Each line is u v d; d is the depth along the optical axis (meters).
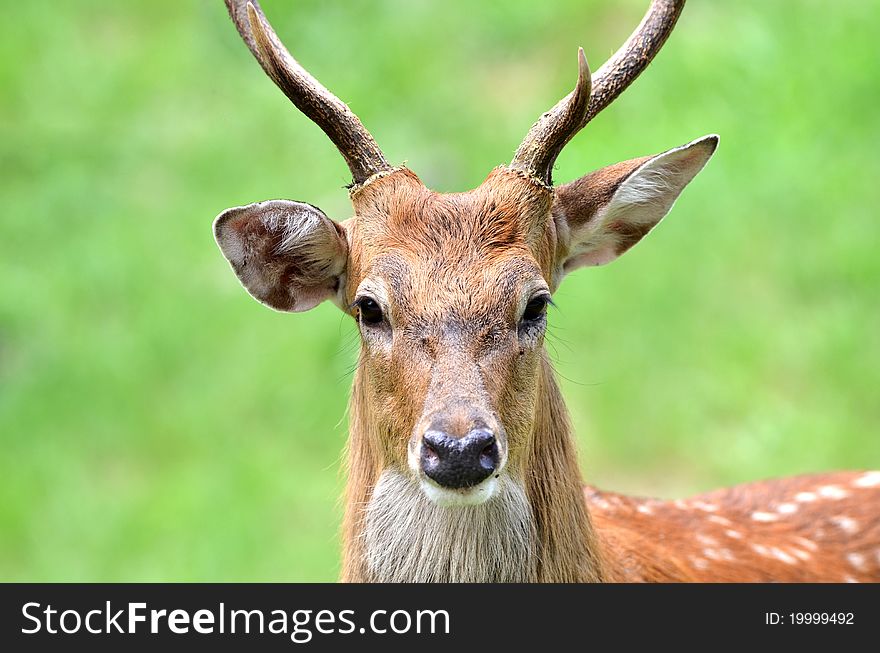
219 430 14.26
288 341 14.98
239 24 7.98
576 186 7.59
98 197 17.72
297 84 7.29
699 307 14.99
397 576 7.30
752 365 14.28
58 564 12.91
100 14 21.75
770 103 17.48
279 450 14.01
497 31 19.50
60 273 16.36
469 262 6.96
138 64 20.44
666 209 7.70
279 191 17.30
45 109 19.64
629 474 13.48
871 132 17.08
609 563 7.75
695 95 17.66
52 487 13.80
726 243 15.64
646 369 14.30
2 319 15.71
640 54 7.75
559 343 14.55
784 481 9.58
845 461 13.41
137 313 15.72
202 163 18.12
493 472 6.59
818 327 14.66
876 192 16.25
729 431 13.76
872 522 9.16
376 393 7.14
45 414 14.57
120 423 14.42
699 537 8.57
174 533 13.19
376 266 7.07
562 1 19.70
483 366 6.81
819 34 18.44
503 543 7.20
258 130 18.61
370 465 7.48
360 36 19.50
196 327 15.34
